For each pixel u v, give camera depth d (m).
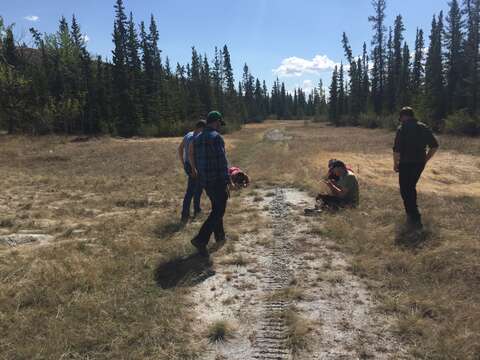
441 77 43.66
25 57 54.25
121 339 3.33
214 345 3.35
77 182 12.23
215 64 72.50
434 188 12.29
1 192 10.59
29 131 40.75
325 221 7.04
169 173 14.43
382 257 5.17
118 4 49.97
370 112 57.59
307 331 3.54
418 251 5.26
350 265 5.04
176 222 7.13
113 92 47.72
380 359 3.14
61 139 33.81
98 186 11.56
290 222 7.10
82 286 4.30
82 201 9.40
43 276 4.46
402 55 62.94
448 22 42.59
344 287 4.44
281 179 11.80
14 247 5.81
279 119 130.00
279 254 5.51
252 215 7.59
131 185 11.73
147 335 3.42
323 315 3.83
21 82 40.75
